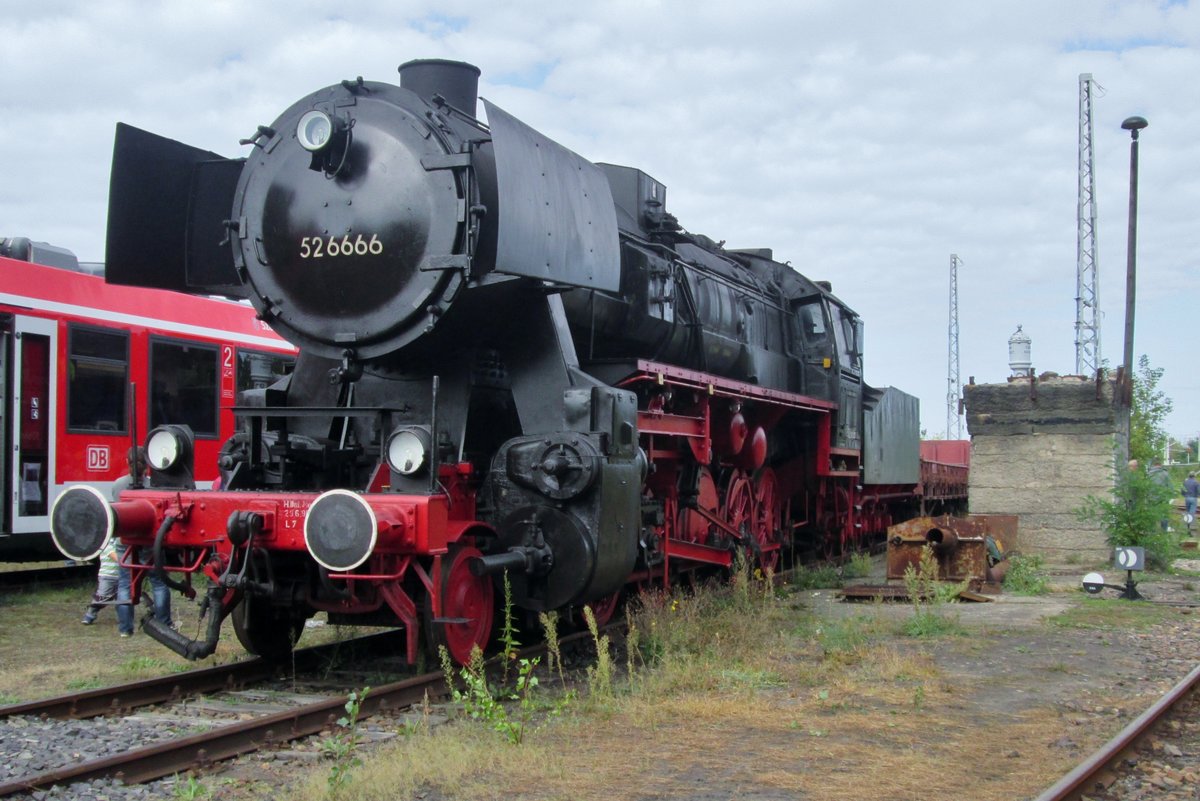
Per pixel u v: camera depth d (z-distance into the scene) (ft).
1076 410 50.57
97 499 22.13
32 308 39.37
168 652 28.60
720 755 17.89
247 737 18.30
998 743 18.70
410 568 23.35
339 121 24.58
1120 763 17.39
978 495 51.96
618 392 25.31
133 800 15.46
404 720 20.12
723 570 39.52
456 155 23.67
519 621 27.78
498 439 27.91
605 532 24.35
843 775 16.72
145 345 44.57
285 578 23.95
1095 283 121.08
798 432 48.39
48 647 29.76
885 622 31.76
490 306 25.04
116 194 26.63
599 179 28.19
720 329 40.78
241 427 26.20
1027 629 31.35
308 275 25.16
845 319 53.88
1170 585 42.75
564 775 16.70
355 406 25.46
